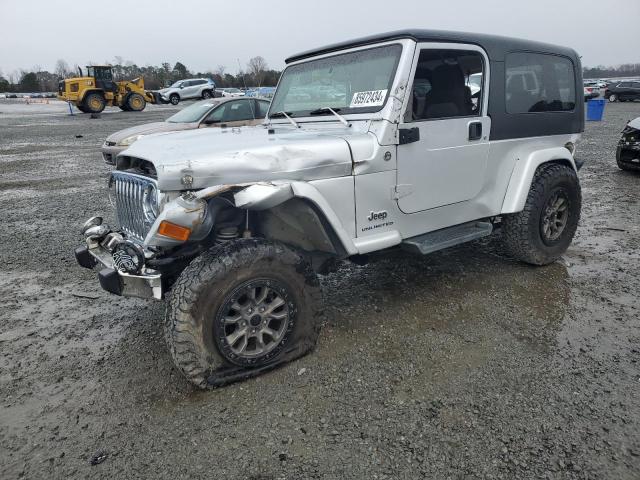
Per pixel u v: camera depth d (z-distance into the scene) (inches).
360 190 122.3
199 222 101.6
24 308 157.5
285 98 158.1
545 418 96.7
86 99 1031.6
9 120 952.3
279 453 90.1
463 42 138.3
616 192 294.2
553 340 126.3
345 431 95.1
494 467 85.0
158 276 107.5
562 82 174.7
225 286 103.9
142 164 120.4
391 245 131.1
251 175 108.0
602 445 89.1
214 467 87.4
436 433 93.7
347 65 138.0
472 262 183.6
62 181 371.2
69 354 128.9
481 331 132.2
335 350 124.3
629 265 177.5
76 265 195.9
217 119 376.2
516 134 158.1
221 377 109.0
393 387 108.6
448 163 139.4
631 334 128.3
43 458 91.3
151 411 103.7
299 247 125.6
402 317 141.6
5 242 225.1
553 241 173.8
